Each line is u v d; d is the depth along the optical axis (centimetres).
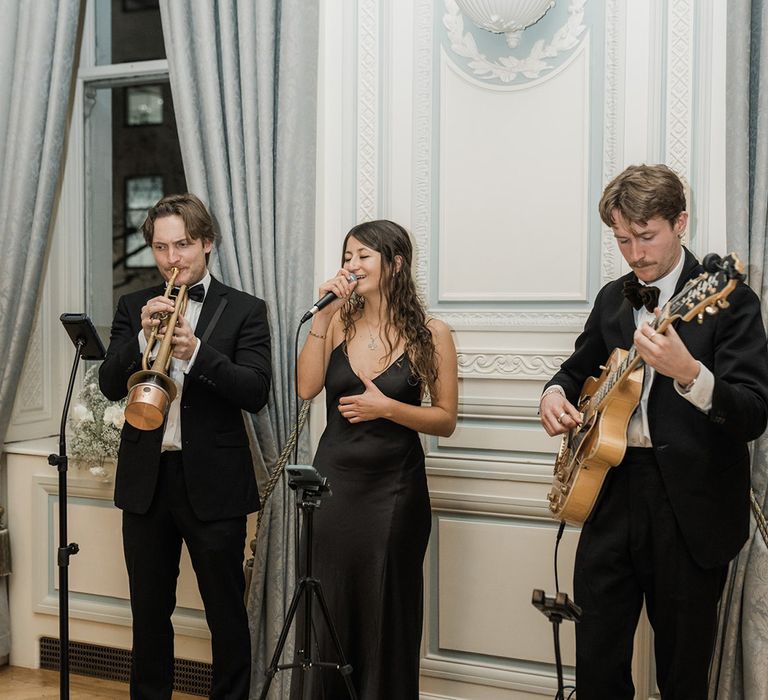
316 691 255
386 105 301
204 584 272
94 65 368
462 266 295
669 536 209
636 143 273
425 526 261
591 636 219
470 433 295
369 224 265
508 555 291
